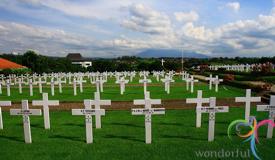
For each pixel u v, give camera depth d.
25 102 6.77
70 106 12.38
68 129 8.23
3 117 10.12
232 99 13.87
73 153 6.10
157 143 6.73
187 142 6.78
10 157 5.93
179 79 29.69
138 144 6.67
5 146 6.68
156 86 22.56
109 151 6.18
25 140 6.93
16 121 9.45
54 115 10.33
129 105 12.48
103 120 9.34
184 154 5.94
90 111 6.69
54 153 6.12
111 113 10.56
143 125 8.62
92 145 6.64
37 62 46.78
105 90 19.53
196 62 68.25
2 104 7.96
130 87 21.67
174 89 19.97
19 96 16.62
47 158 5.82
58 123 9.02
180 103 12.81
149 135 6.70
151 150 6.21
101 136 7.42
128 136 7.39
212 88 20.41
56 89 20.86
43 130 8.14
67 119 9.62
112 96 15.89
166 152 6.07
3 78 27.38
